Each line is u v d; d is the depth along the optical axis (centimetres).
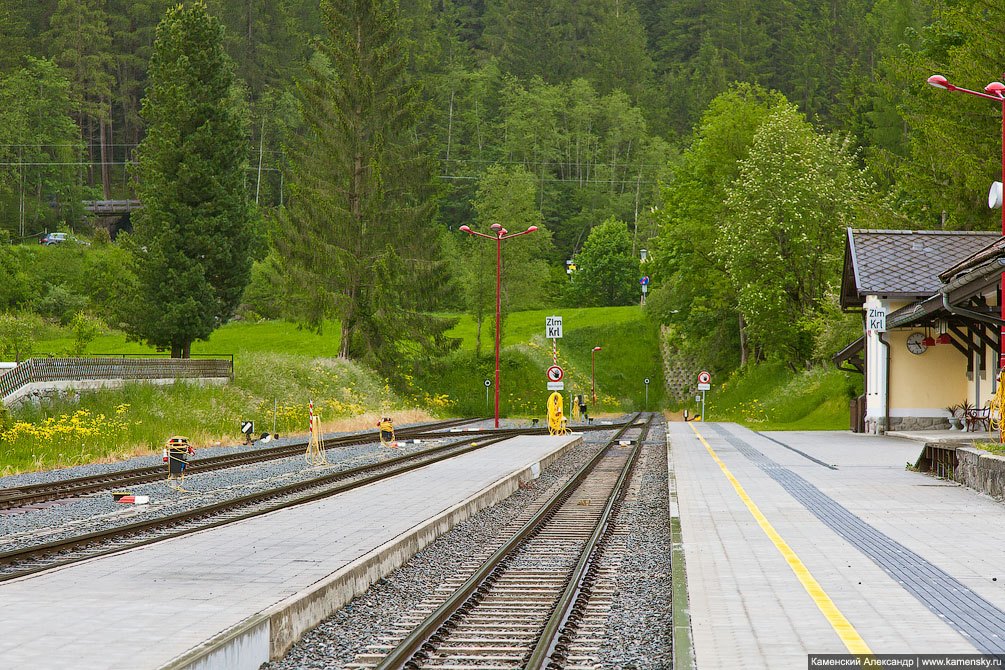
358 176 6612
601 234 14450
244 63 15838
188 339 5509
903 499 1588
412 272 6438
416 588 1076
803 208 5503
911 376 3531
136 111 16075
